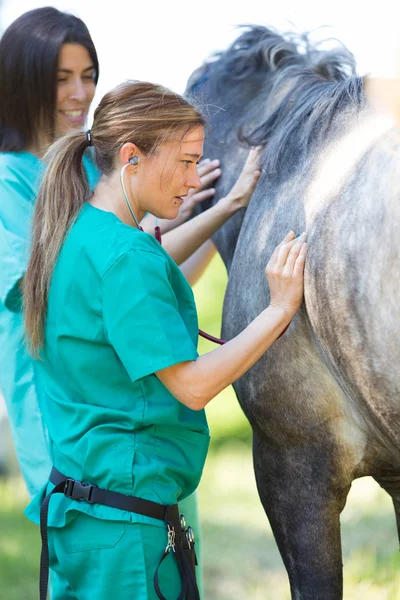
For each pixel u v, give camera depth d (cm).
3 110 434
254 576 662
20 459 402
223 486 1045
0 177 413
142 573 311
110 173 331
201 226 416
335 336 307
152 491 316
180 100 326
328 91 364
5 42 433
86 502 318
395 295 283
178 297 337
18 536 793
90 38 443
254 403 365
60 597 341
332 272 303
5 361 399
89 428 322
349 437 342
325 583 360
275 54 448
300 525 360
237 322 383
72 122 448
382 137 300
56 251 326
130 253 310
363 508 763
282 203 359
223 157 455
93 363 321
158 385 320
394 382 293
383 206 286
